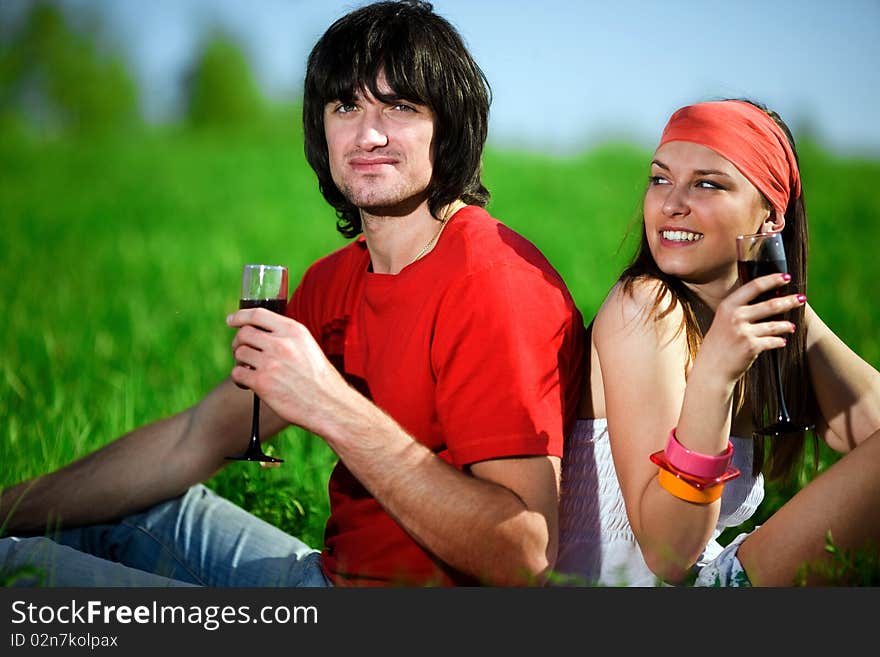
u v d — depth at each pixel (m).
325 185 3.44
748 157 3.15
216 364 6.88
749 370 3.28
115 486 3.54
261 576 3.33
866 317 8.08
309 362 2.80
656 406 3.03
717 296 3.29
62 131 70.00
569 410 3.15
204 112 76.44
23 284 10.51
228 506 3.58
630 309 3.10
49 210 19.92
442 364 2.94
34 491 3.57
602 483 3.20
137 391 5.88
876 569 3.00
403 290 3.06
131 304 9.18
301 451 4.82
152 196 23.50
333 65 3.11
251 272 3.26
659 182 3.23
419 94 3.07
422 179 3.12
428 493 2.79
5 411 5.32
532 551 2.81
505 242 3.06
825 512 2.90
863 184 24.95
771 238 3.03
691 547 2.97
